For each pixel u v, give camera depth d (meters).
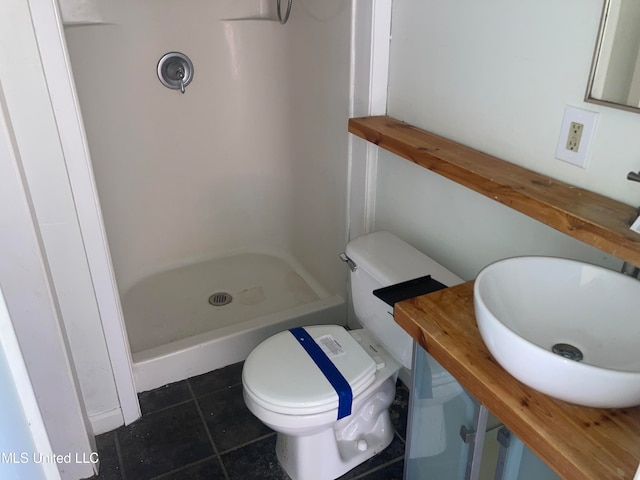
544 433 0.93
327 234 2.39
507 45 1.33
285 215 2.79
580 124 1.19
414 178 1.78
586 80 1.16
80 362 1.76
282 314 2.28
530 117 1.31
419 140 1.58
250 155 2.76
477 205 1.54
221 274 2.73
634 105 1.07
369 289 1.71
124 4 2.28
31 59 1.34
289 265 2.79
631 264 1.05
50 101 1.39
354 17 1.83
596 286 1.13
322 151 2.28
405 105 1.76
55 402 1.60
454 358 1.12
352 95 1.94
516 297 1.18
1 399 0.70
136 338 2.27
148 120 2.49
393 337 1.65
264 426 1.93
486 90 1.43
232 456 1.81
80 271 1.62
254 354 1.64
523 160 1.36
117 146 2.44
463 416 1.24
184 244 2.78
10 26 1.29
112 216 2.50
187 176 2.67
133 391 1.90
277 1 2.35
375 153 1.95
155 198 2.62
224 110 2.64
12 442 0.73
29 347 1.51
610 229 1.03
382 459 1.80
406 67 1.72
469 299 1.30
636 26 1.03
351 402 1.53
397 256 1.69
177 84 2.49
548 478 1.08
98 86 2.31
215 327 2.34
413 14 1.63
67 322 1.68
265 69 2.59
